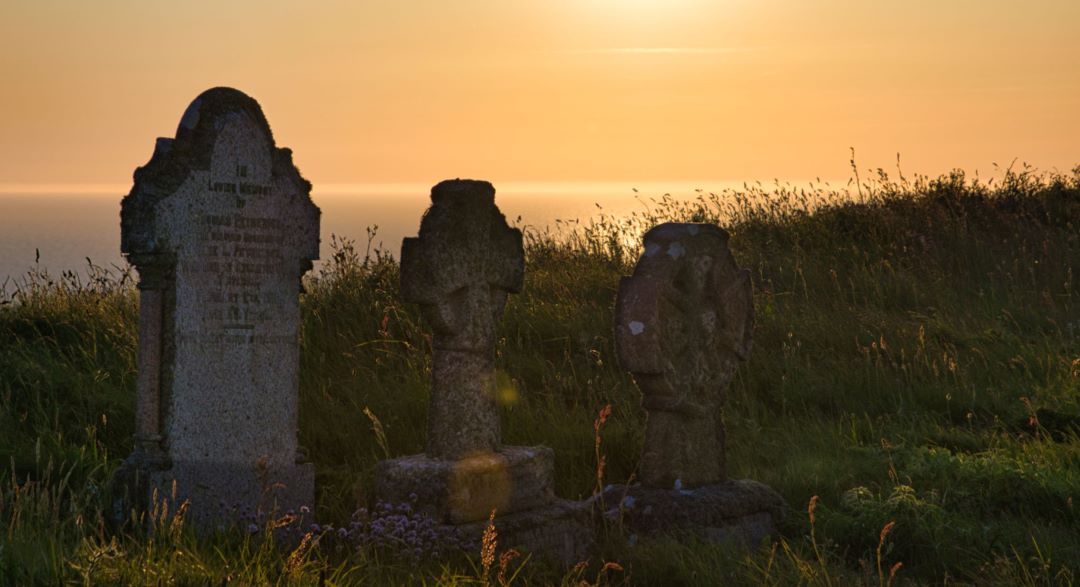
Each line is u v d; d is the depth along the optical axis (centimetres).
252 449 810
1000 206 1948
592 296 1480
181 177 771
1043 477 868
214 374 791
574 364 1232
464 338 765
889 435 1062
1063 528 789
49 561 577
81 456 872
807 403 1176
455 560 687
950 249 1744
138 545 638
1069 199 1983
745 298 885
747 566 701
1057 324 1436
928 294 1566
